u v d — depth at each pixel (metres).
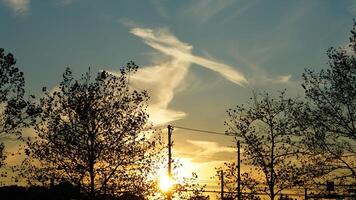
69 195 35.50
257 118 40.53
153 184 35.84
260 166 40.06
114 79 35.56
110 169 35.06
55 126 34.59
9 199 39.50
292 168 37.50
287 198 39.38
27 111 32.16
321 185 35.41
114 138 35.19
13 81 31.67
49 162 34.53
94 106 34.97
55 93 34.75
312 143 35.09
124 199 35.50
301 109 36.50
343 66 34.59
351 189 34.41
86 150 34.59
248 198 40.69
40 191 36.28
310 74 35.53
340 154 34.72
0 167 32.06
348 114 34.56
